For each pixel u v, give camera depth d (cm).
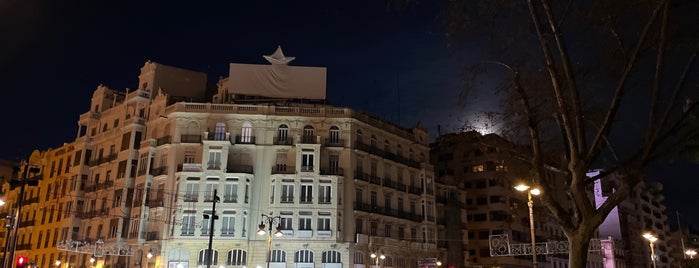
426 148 6819
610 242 8931
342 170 5581
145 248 5347
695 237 12925
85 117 6806
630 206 11531
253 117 5638
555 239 8650
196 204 5194
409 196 6284
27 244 6975
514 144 1557
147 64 6425
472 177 7956
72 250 5316
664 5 1048
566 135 1311
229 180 5284
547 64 1211
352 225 5419
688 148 1170
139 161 5738
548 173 1511
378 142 6112
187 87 6512
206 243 5116
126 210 5662
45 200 7025
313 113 5747
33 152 7762
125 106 6269
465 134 2042
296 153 5506
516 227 7606
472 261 7606
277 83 6031
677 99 1109
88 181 6450
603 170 1386
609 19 1189
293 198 5353
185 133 5559
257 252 5181
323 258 5253
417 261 6056
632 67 1121
